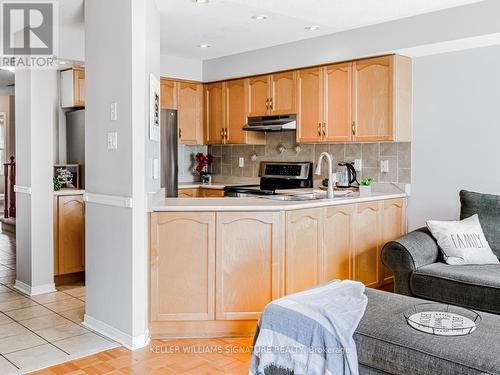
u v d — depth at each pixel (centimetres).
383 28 451
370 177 511
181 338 345
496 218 388
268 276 353
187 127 623
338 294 256
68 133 564
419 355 205
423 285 352
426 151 470
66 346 327
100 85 344
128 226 324
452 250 372
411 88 477
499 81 422
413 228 484
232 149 654
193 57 606
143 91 323
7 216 827
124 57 323
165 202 366
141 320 329
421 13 423
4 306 412
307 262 381
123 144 326
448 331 218
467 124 443
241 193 556
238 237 347
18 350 320
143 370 293
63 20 429
